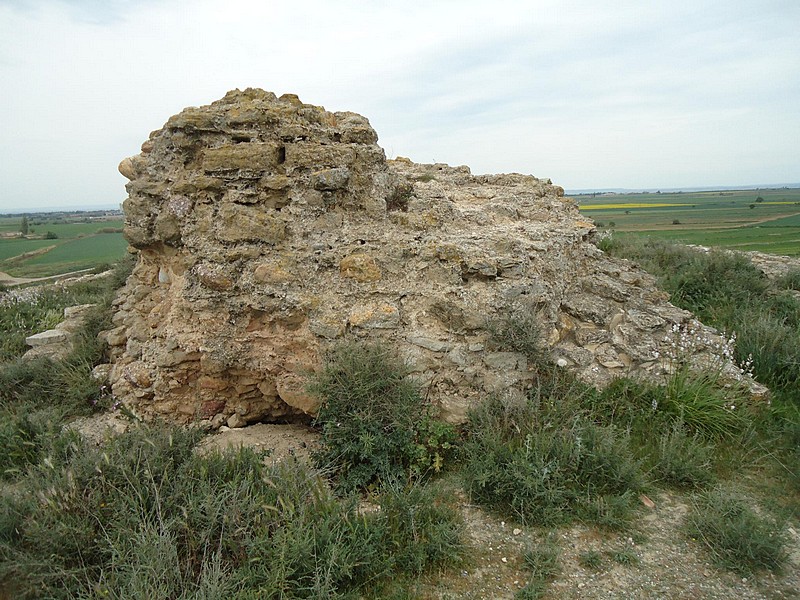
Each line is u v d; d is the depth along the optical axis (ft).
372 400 14.24
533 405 15.69
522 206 26.37
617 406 17.08
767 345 20.75
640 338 20.48
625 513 12.90
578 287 23.70
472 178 31.48
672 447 14.78
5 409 18.62
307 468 13.03
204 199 17.44
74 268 87.10
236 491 11.37
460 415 15.69
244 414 18.03
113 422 18.07
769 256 44.91
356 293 16.89
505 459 13.78
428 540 11.48
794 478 14.26
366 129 19.76
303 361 16.51
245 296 16.76
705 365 19.33
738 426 16.51
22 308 32.63
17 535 10.28
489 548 11.88
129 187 19.35
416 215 20.07
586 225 28.89
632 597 10.62
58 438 13.99
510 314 16.92
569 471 13.69
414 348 16.20
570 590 10.76
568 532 12.44
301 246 17.33
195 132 17.76
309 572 10.16
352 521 11.39
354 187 19.03
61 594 9.32
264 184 17.25
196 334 17.04
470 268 17.57
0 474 14.33
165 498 11.07
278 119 17.74
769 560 11.41
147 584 9.03
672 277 31.48
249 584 9.75
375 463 13.70
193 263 17.10
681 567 11.43
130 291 22.57
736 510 12.82
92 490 10.86
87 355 21.27
